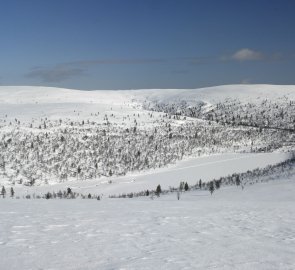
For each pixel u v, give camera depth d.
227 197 134.62
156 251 24.73
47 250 24.53
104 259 22.47
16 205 55.59
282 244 27.33
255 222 38.78
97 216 42.00
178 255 23.55
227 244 27.27
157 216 42.91
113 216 42.25
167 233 31.69
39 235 29.64
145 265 20.98
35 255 23.17
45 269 20.20
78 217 40.72
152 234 31.12
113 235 30.38
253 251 24.83
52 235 29.78
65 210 48.44
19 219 38.09
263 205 62.84
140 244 27.00
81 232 31.41
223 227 35.31
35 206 54.25
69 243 26.88
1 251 24.00
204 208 54.84
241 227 35.44
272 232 32.75
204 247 26.11
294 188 135.50
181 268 20.38
